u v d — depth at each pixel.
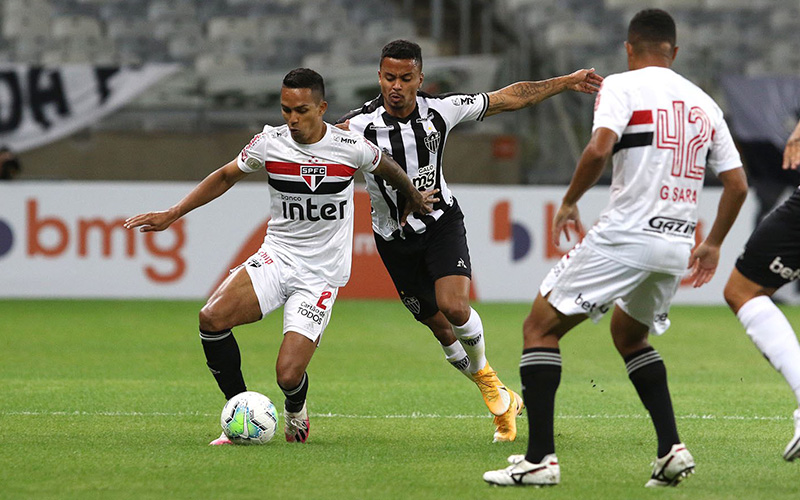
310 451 18.61
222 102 58.81
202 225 50.72
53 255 50.22
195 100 58.66
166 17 72.69
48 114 56.50
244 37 72.19
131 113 58.34
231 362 19.31
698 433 20.81
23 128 56.31
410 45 20.14
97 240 50.34
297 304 19.48
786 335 15.92
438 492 15.31
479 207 51.31
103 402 24.20
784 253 15.94
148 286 50.66
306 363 19.22
